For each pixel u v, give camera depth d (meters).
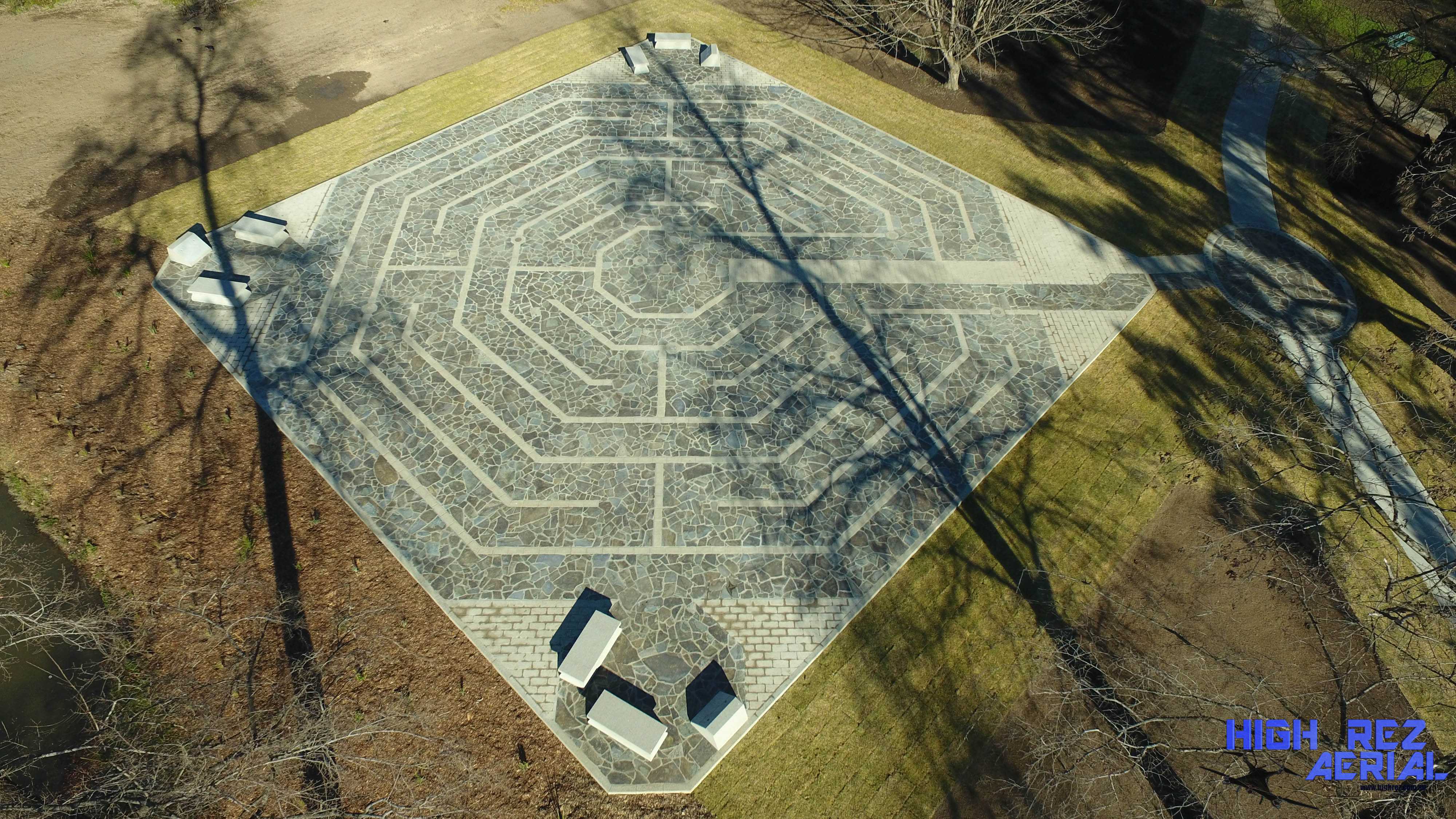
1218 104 25.89
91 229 19.88
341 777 12.01
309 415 16.55
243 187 21.36
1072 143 24.27
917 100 25.86
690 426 16.75
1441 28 22.95
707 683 13.38
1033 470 16.27
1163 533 15.46
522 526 15.14
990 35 25.06
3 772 10.46
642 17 29.22
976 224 21.53
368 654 13.44
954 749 12.82
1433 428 17.08
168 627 13.60
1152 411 17.33
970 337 18.67
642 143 23.67
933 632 14.02
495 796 12.18
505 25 28.31
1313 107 25.89
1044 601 14.46
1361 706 13.32
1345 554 14.98
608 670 13.47
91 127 22.66
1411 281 20.44
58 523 14.88
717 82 26.28
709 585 14.50
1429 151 21.22
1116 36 28.59
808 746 12.79
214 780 10.12
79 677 13.41
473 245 20.30
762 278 19.83
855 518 15.46
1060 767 12.50
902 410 17.17
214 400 16.66
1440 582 11.82
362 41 27.03
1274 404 17.41
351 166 22.31
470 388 17.20
